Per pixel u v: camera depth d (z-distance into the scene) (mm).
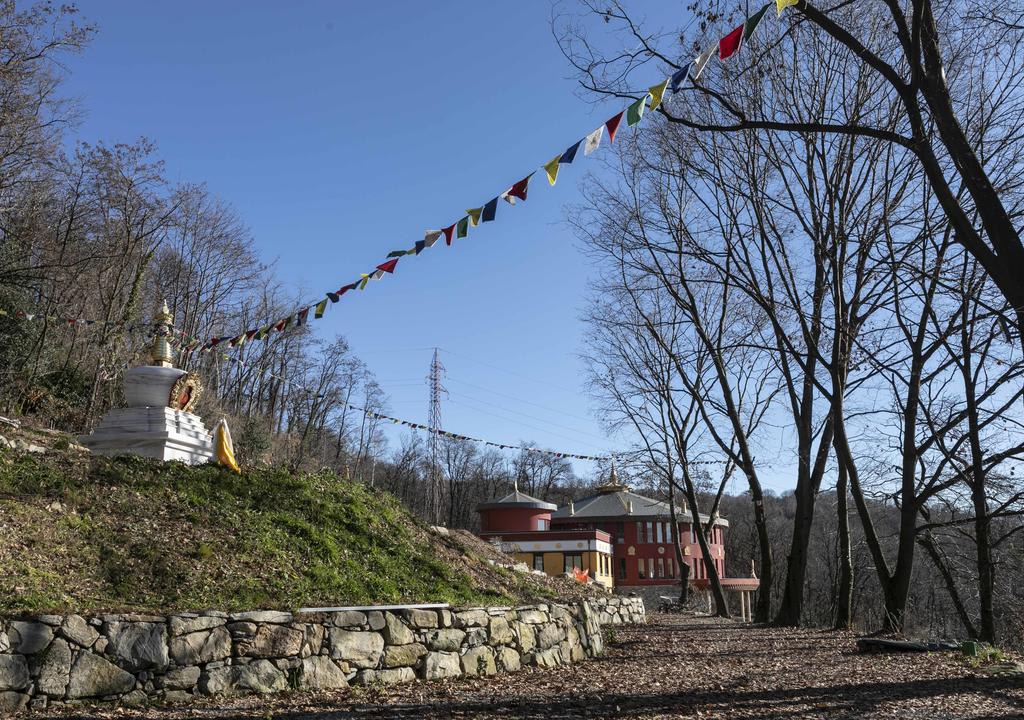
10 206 28219
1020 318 10758
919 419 21234
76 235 32281
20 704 7020
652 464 34375
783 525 69750
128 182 32375
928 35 11250
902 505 18688
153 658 7844
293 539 12602
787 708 8703
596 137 9961
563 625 13062
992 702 9125
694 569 53719
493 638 11156
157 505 12117
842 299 18406
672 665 12711
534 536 40750
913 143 11547
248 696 8211
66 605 8383
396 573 13297
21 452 12617
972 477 21594
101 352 27625
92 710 7238
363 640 9453
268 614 8781
